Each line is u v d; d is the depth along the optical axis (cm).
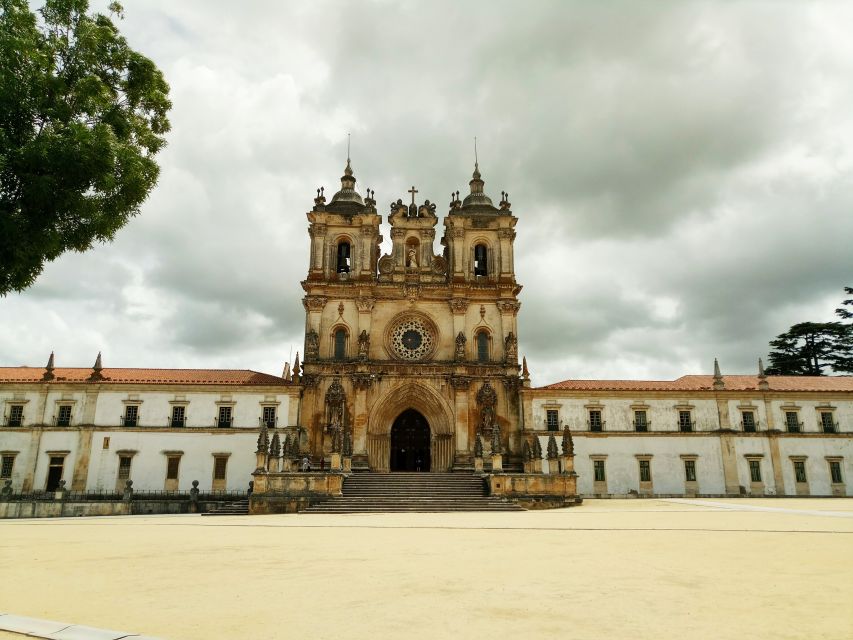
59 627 902
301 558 1670
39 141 1738
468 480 5091
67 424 5747
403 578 1317
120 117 1997
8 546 2031
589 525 2730
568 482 4728
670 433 6138
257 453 4672
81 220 1945
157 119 2192
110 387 5825
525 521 3084
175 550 1889
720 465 6081
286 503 4484
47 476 5594
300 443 5791
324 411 5909
